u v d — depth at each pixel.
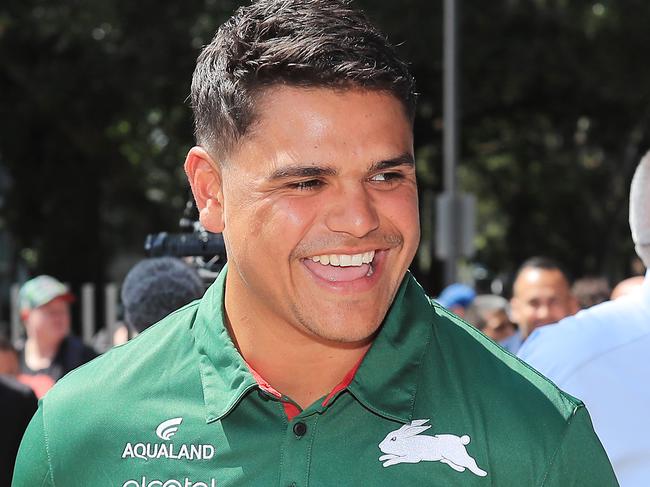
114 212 26.08
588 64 19.12
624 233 29.25
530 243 33.28
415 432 2.02
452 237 15.03
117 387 2.17
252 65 1.92
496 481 2.00
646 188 3.35
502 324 8.28
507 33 19.09
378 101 1.92
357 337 1.97
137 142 22.91
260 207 1.95
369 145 1.90
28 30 18.48
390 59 1.96
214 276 3.69
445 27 16.17
